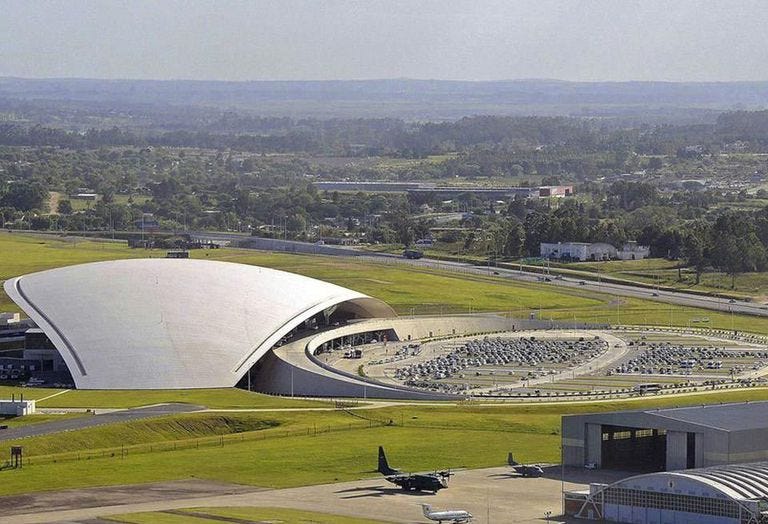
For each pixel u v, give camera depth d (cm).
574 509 15438
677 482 14675
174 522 14688
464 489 16912
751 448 17162
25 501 15962
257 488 16938
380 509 15700
